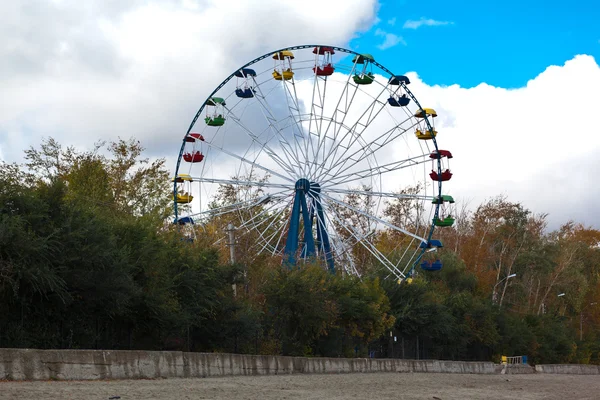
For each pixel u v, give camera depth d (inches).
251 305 1905.8
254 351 1791.3
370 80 2458.2
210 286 1675.7
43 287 1156.5
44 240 1183.6
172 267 1604.3
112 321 1414.9
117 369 991.0
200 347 1699.1
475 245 4138.8
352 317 2156.7
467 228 4503.0
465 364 2361.0
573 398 1137.4
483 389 1288.1
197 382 1034.1
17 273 1146.0
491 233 4293.8
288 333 1983.3
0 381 818.8
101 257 1286.9
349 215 3599.9
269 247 2655.0
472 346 3021.7
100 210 1764.3
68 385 831.1
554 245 4242.1
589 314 4805.6
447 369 2253.9
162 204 2536.9
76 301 1293.1
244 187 3009.4
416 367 2065.7
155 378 1055.6
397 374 1797.5
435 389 1208.8
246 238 2647.6
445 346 2733.8
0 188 1246.9
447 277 3526.1
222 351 1702.8
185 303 1590.8
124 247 1384.1
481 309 2903.5
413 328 2488.9
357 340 2274.9
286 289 1918.1
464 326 2802.7
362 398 916.6
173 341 1588.3
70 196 1764.3
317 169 2476.6
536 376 2288.4
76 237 1278.3
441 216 2571.4
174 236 1715.1
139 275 1469.0
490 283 3939.5
